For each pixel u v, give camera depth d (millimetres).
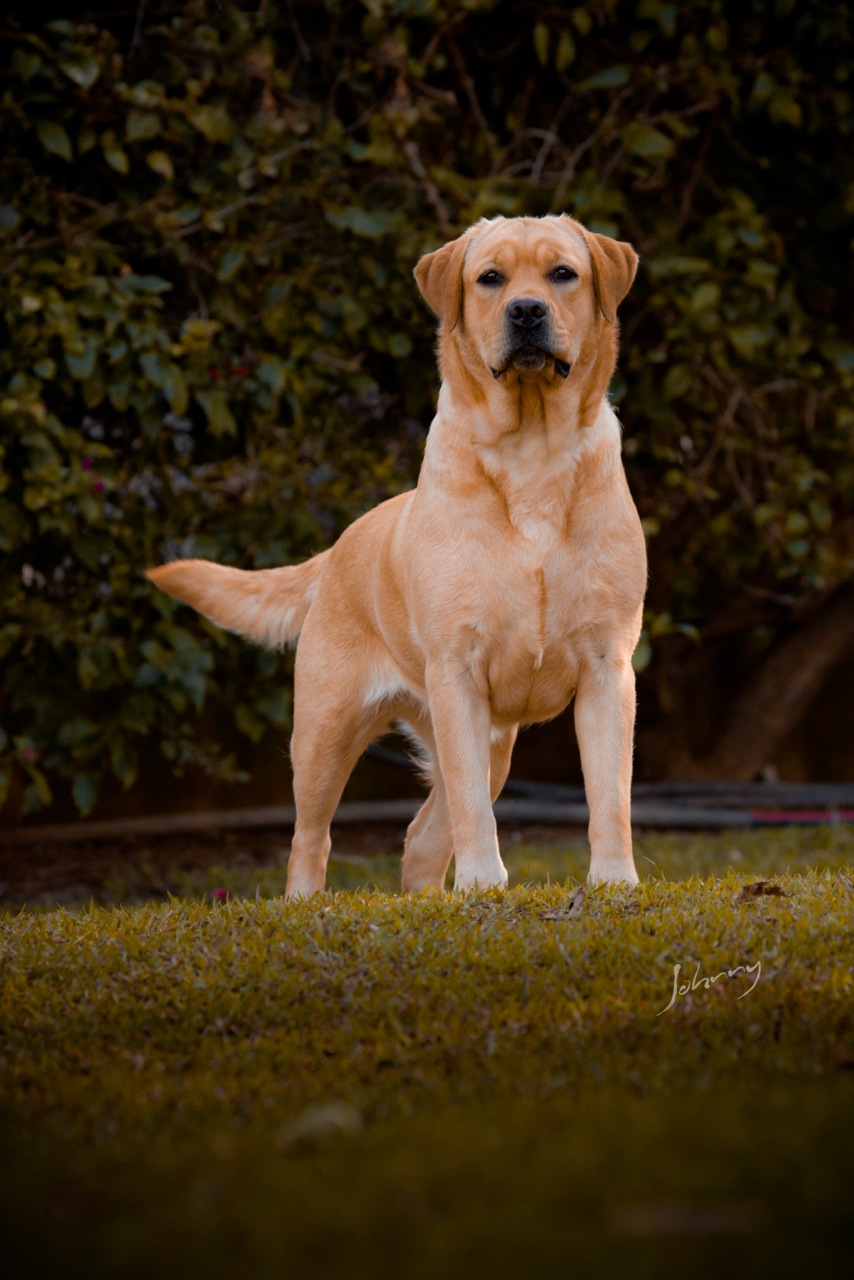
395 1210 2486
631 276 6570
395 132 9734
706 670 15094
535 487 6090
